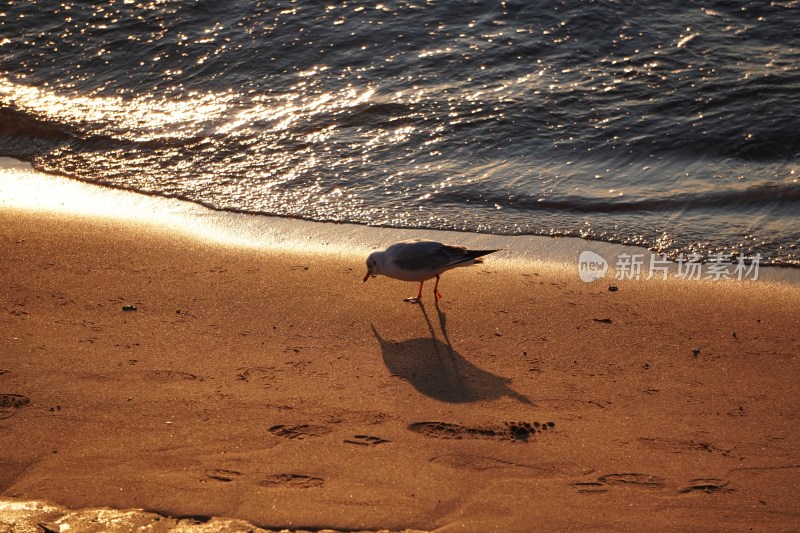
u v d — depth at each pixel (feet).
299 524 20.75
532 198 46.73
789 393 28.50
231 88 60.03
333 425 25.72
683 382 29.35
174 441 24.52
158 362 29.76
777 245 41.32
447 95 57.31
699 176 48.55
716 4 65.77
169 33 66.28
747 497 22.48
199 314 33.96
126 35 66.49
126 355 30.17
